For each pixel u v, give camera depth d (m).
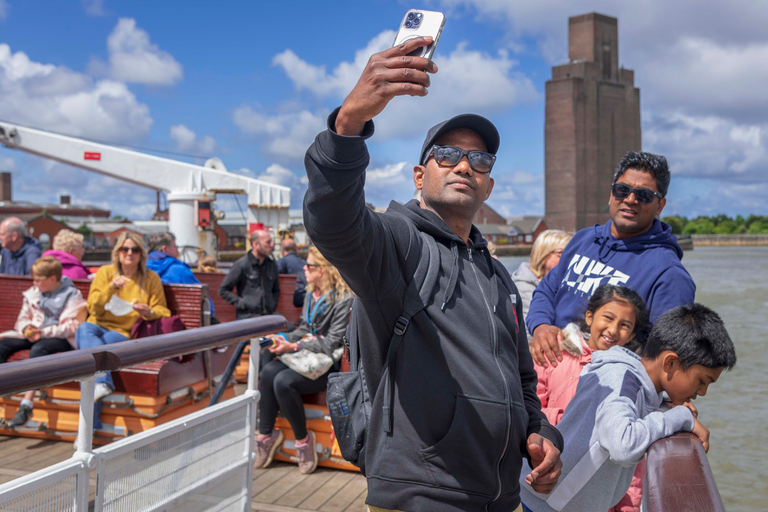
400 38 1.16
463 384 1.36
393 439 1.37
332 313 3.72
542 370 2.24
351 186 1.15
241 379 5.61
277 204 17.44
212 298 6.58
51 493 1.51
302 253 23.55
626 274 2.38
